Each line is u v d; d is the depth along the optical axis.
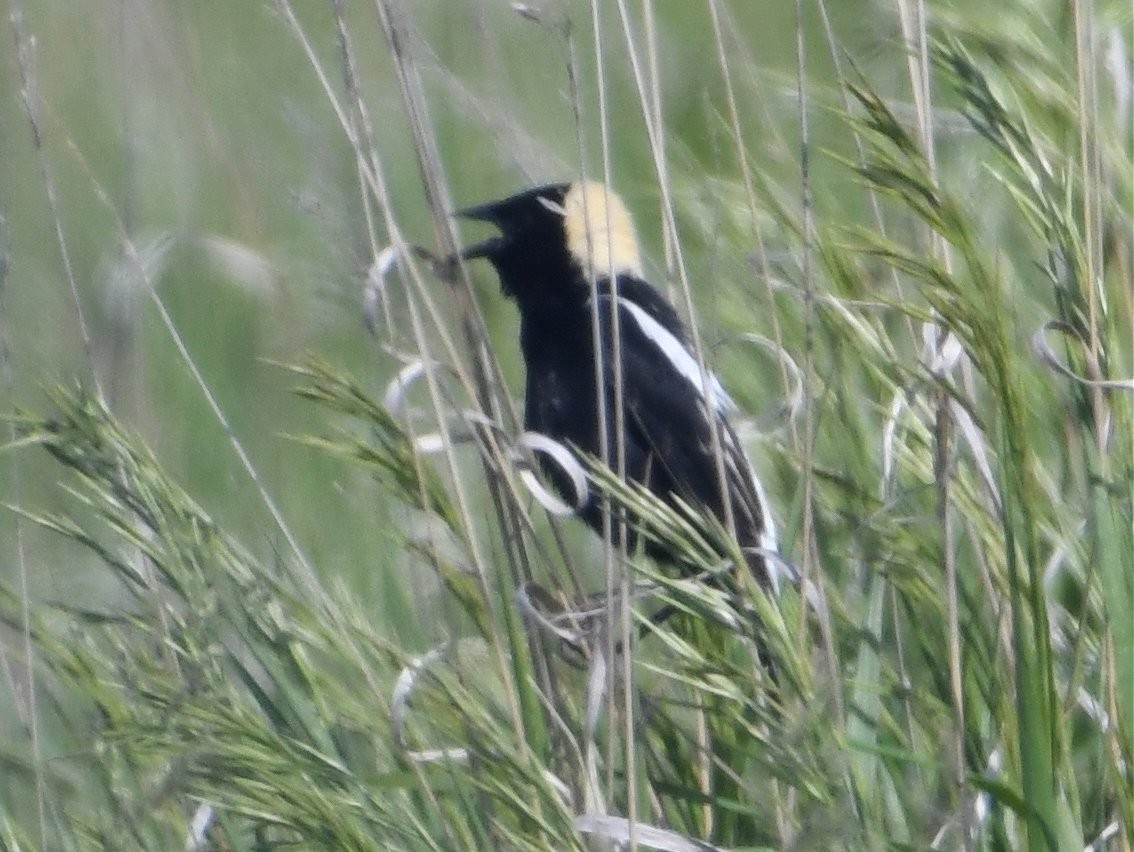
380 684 6.16
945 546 5.78
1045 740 5.38
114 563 6.29
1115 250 6.47
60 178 10.54
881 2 8.70
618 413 6.01
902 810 5.98
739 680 5.95
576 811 6.00
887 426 6.49
